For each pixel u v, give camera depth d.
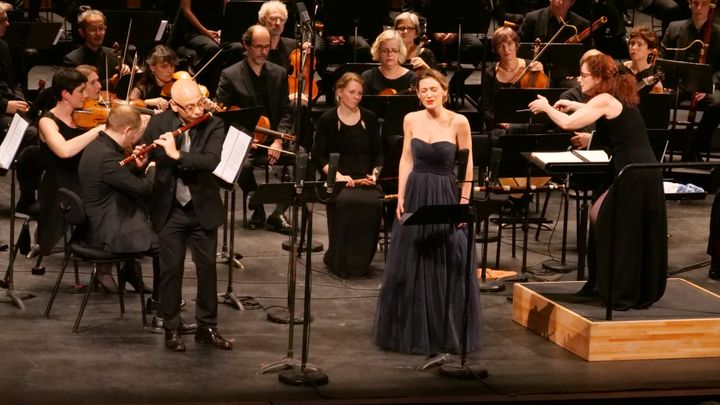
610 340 22.44
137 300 25.64
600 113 23.17
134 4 44.00
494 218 30.75
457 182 21.66
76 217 23.34
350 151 29.00
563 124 23.30
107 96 30.23
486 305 26.09
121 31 34.91
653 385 21.27
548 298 24.06
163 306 22.36
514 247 29.89
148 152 23.19
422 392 20.67
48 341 22.70
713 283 28.36
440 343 22.72
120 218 23.72
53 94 26.09
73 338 22.95
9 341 22.61
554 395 20.67
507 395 20.59
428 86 22.80
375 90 32.53
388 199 28.31
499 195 31.70
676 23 38.72
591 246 24.19
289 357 21.59
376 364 22.11
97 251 23.45
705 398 20.91
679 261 30.20
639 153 23.22
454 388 20.91
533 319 24.36
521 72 34.38
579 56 35.00
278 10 34.75
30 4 44.25
